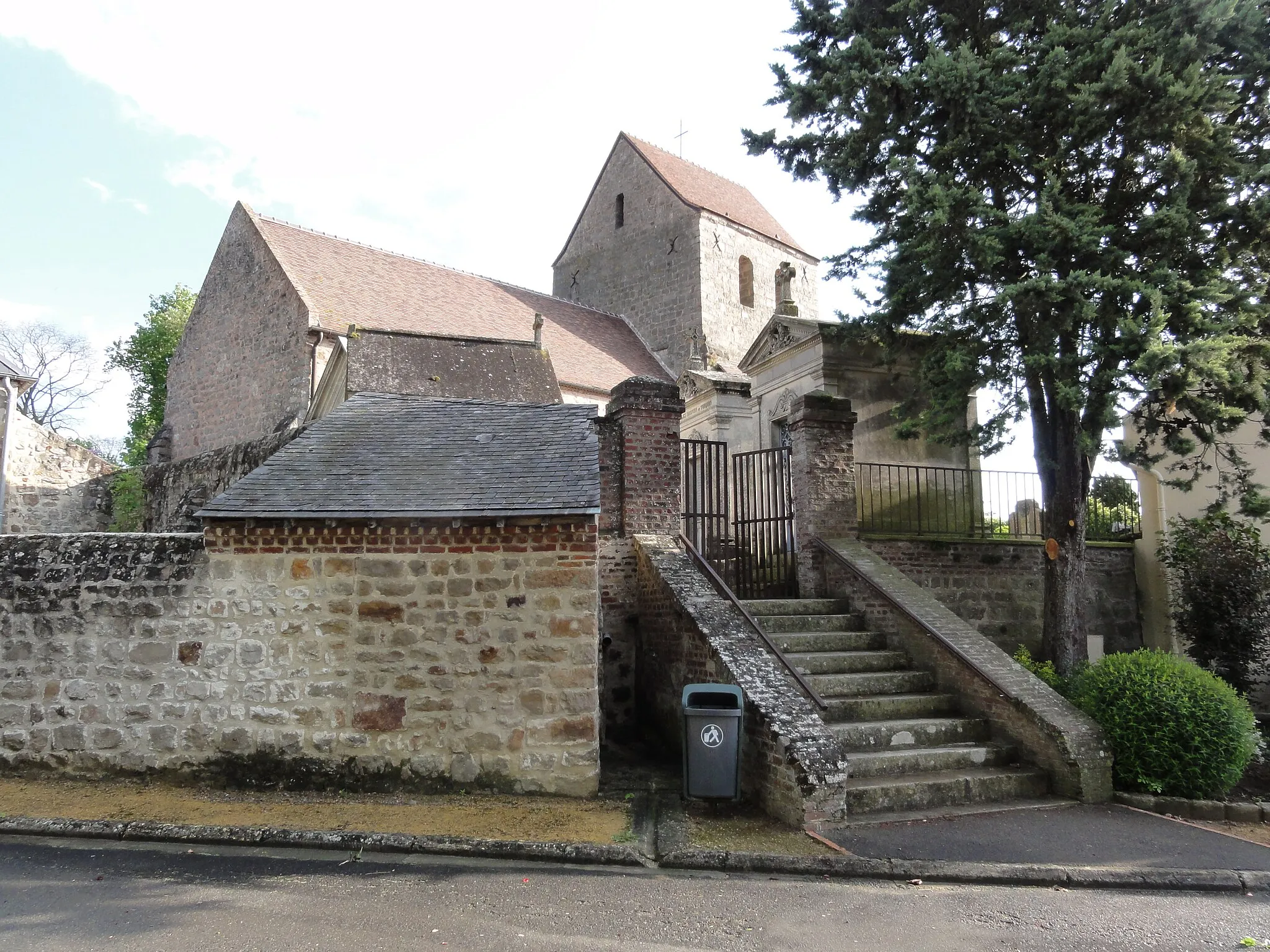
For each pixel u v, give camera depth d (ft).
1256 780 25.96
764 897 16.83
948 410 32.94
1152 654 26.66
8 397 59.16
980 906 16.62
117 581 23.71
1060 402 29.60
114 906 15.49
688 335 98.58
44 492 63.46
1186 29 29.66
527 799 22.38
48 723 23.30
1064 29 30.94
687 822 20.83
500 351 44.73
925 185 31.30
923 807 22.67
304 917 15.19
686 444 34.42
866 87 33.06
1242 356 30.66
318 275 73.67
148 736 23.07
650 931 14.98
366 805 21.56
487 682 22.93
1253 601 34.91
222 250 81.00
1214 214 30.42
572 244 117.70
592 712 22.79
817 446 35.55
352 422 28.35
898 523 43.88
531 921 15.26
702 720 21.95
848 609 32.94
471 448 26.32
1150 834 20.93
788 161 37.58
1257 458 40.04
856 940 14.83
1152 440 34.35
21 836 19.35
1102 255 30.27
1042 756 24.67
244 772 22.77
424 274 84.28
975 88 31.19
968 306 33.24
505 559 23.26
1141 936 15.29
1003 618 38.70
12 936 14.10
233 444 73.31
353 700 22.90
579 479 23.98
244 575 23.43
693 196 106.52
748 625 25.93
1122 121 30.86
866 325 37.32
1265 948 14.87
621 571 30.35
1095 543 42.57
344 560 23.35
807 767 20.63
